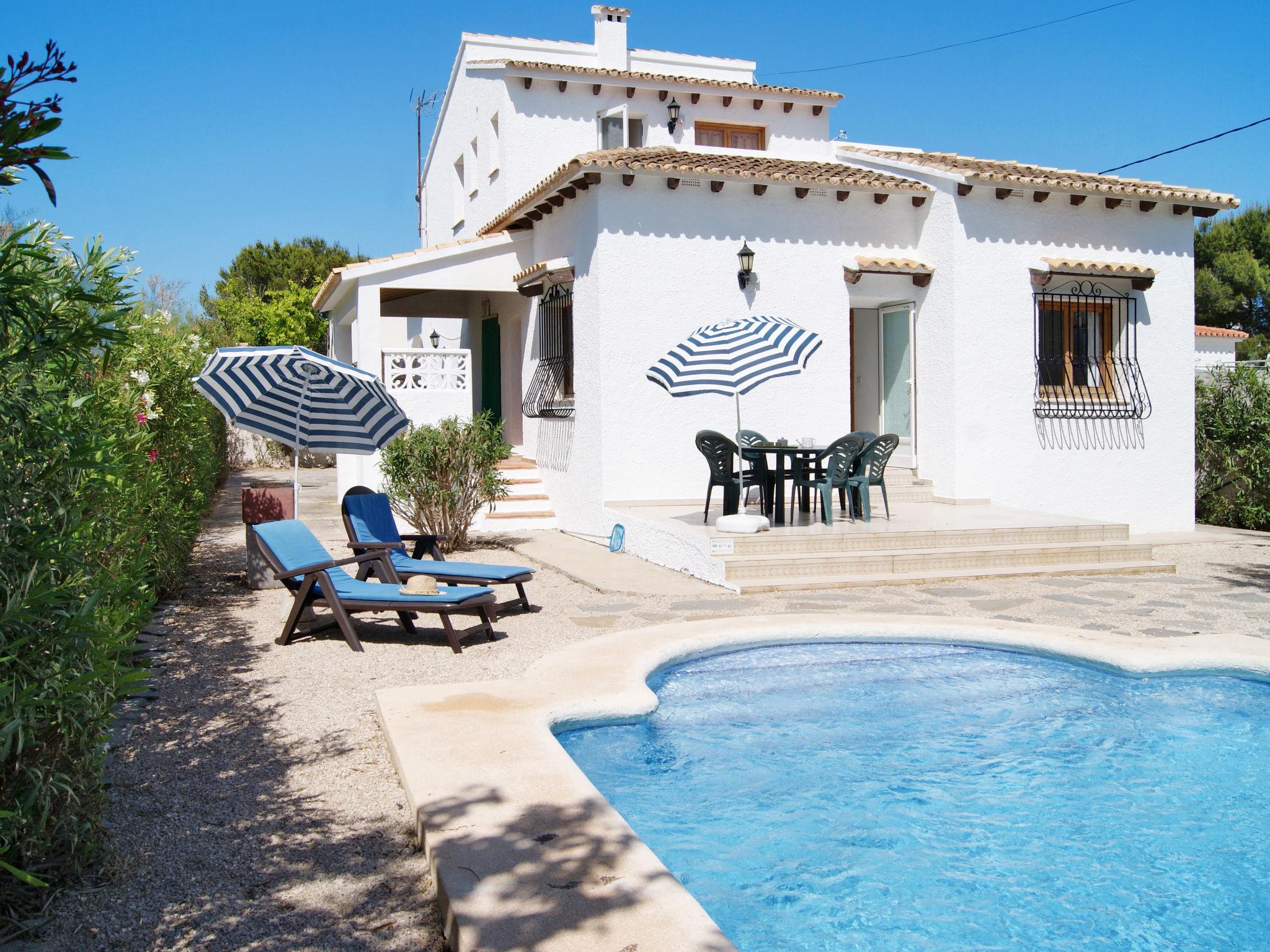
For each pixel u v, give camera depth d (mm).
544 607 9469
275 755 5367
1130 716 6559
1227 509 16531
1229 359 25469
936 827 4902
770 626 8062
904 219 14875
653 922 3340
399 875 3969
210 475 16938
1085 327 15094
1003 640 7930
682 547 11242
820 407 14359
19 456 3312
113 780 4965
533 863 3791
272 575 10359
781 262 14180
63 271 4113
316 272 48594
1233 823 4961
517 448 17891
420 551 9734
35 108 2203
